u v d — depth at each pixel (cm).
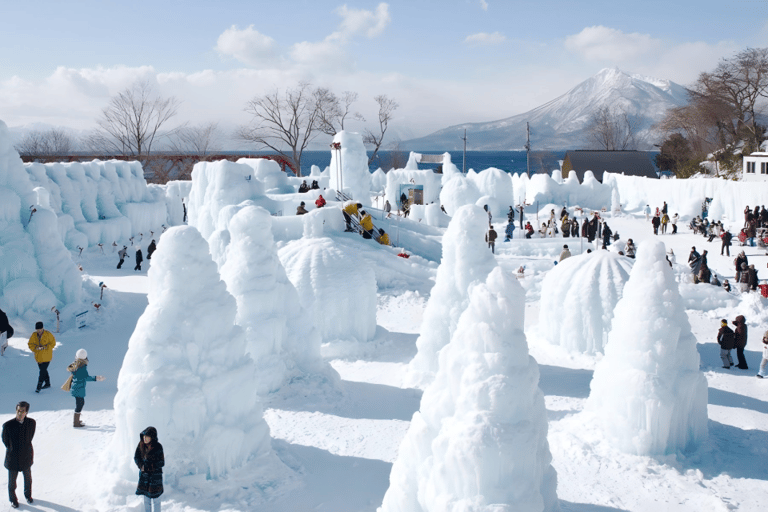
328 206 2920
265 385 1273
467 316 704
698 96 6769
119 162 3766
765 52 6222
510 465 641
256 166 3784
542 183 5284
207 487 884
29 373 1487
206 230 2916
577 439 1071
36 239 1936
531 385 682
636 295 1062
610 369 1080
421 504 686
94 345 1727
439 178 5688
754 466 994
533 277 2459
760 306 1972
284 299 1365
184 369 898
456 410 685
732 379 1427
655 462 998
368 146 8012
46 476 951
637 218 4709
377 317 2064
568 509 859
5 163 1934
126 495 859
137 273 2816
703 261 2316
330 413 1219
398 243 2995
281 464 973
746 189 3959
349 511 852
